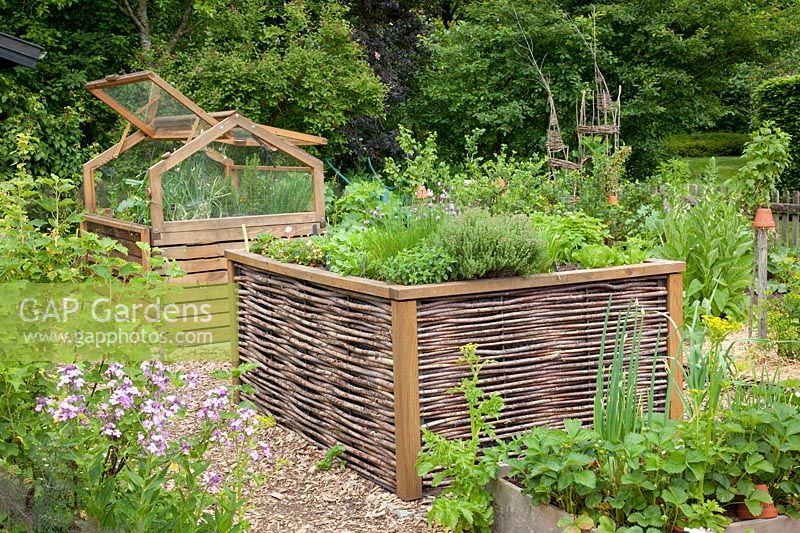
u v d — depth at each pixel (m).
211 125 8.40
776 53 16.77
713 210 8.08
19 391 3.27
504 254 4.39
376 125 15.22
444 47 16.75
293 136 9.86
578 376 4.72
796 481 3.39
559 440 3.33
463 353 4.33
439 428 4.35
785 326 6.68
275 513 4.21
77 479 3.11
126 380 3.07
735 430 3.23
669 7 15.91
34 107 13.23
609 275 4.73
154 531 3.08
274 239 6.07
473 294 4.43
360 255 4.82
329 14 14.54
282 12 16.84
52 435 3.21
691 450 3.23
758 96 11.88
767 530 3.25
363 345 4.59
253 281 5.82
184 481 3.25
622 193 8.95
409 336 4.23
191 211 7.79
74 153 13.69
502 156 9.39
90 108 14.86
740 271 8.00
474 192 7.88
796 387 3.87
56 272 3.43
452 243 4.43
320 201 8.42
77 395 3.12
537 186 9.42
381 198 8.66
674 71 15.62
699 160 24.16
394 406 4.31
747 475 3.31
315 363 5.07
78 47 15.64
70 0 14.67
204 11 14.91
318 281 4.86
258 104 13.40
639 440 3.25
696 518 3.10
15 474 3.12
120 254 8.05
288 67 13.50
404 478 4.27
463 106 16.59
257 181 8.12
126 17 16.58
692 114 16.25
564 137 15.99
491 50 16.48
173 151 8.48
